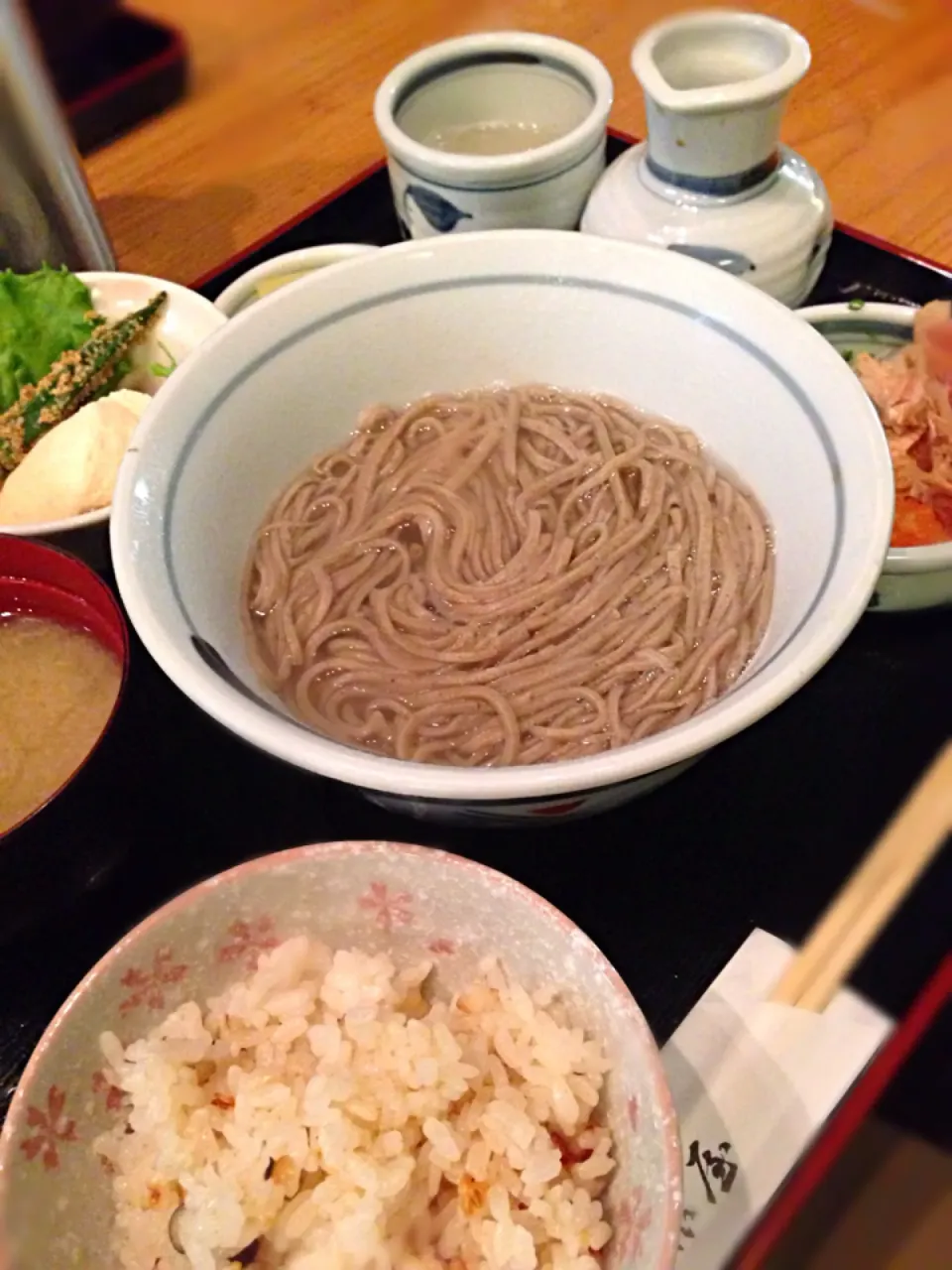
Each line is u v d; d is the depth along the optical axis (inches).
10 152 17.1
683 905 12.0
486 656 12.7
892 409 14.0
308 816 12.8
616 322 13.9
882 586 13.1
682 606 12.9
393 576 13.7
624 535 13.5
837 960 11.5
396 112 17.3
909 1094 10.7
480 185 16.1
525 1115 9.9
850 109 19.8
